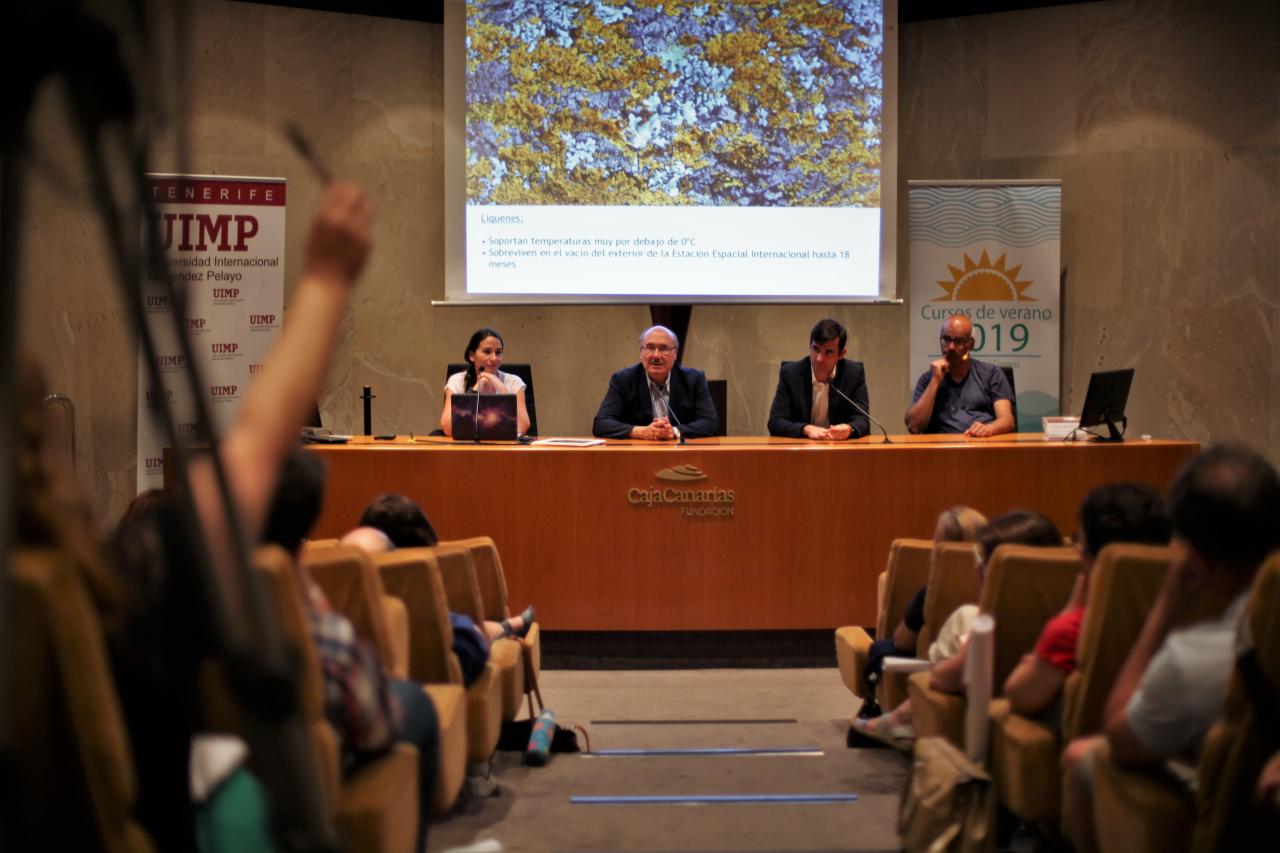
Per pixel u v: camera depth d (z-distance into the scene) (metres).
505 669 3.36
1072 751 2.20
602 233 7.17
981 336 7.54
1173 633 1.89
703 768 3.32
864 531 5.12
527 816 2.87
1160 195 7.73
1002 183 7.51
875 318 8.30
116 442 7.29
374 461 5.09
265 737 0.52
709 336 8.38
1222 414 7.65
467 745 2.88
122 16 0.43
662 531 5.09
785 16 7.12
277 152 7.71
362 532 2.93
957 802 2.35
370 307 8.03
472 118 7.09
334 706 1.87
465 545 3.71
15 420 0.44
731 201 7.18
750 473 5.09
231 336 6.83
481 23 7.05
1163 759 1.93
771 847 2.56
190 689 1.12
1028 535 2.83
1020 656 2.67
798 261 7.21
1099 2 7.80
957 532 3.29
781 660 5.23
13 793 0.71
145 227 0.46
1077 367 7.95
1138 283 7.80
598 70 7.11
